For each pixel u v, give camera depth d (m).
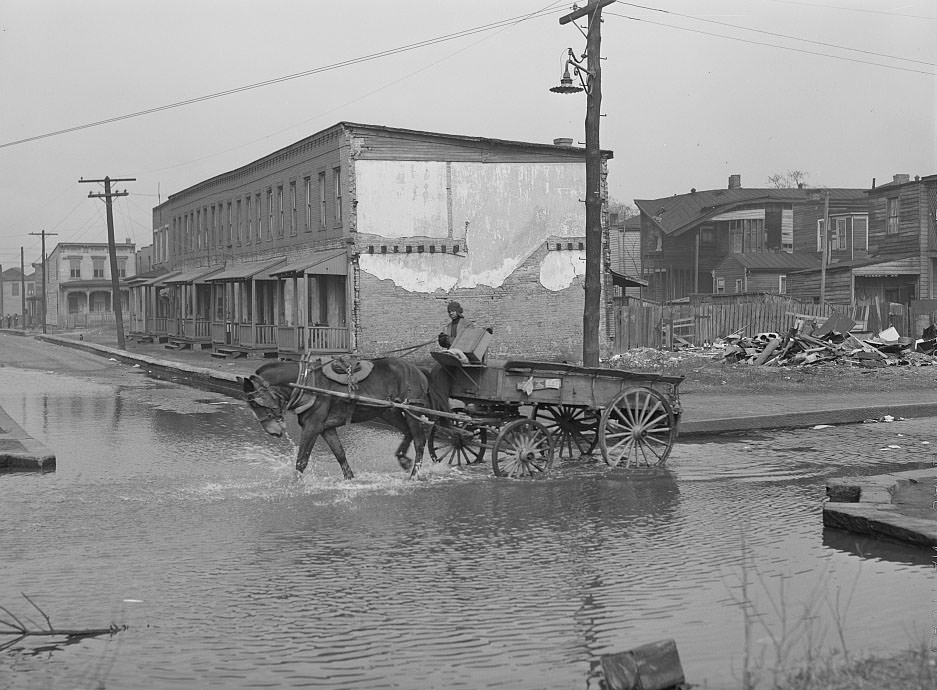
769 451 17.27
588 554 10.07
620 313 40.50
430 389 14.91
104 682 6.82
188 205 60.84
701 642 7.44
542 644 7.49
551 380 14.76
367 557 10.00
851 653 6.96
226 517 11.88
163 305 67.94
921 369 30.70
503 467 14.57
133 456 17.03
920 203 51.00
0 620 8.11
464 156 38.06
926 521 10.38
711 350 38.12
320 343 38.38
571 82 21.14
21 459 15.73
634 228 78.00
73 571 9.54
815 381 27.70
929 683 5.96
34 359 49.53
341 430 20.64
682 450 17.38
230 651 7.41
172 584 9.10
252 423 21.95
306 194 41.69
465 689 6.68
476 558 9.94
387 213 37.31
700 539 10.69
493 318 38.53
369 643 7.56
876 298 49.84
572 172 39.47
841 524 10.97
